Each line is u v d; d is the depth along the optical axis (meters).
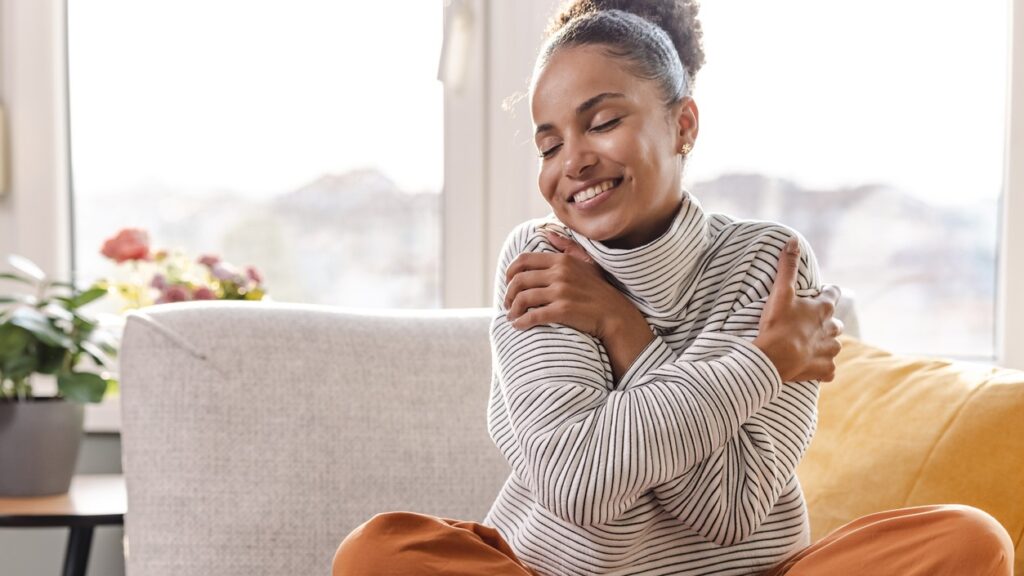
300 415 1.83
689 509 1.30
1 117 2.63
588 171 1.33
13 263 2.29
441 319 1.99
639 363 1.32
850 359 1.90
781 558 1.39
